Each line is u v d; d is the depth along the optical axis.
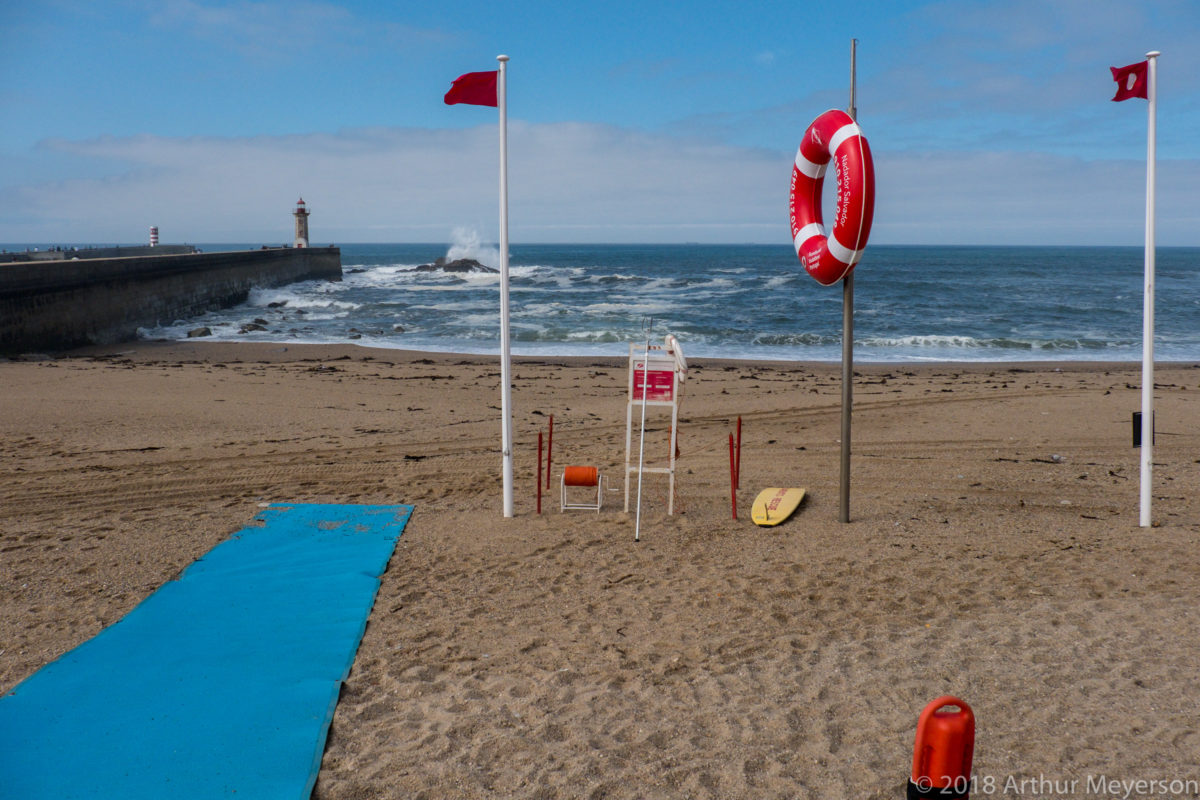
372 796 3.52
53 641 5.01
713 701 4.26
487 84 6.95
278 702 4.26
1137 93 6.68
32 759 3.74
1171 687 4.22
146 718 4.10
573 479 7.62
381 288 56.59
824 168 7.36
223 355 23.44
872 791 3.47
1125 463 9.88
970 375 19.53
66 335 24.42
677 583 5.96
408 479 9.16
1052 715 4.02
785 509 7.54
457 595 5.78
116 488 8.70
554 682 4.49
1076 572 5.96
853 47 6.65
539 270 83.06
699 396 15.70
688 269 84.44
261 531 7.19
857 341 27.06
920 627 5.11
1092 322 33.31
